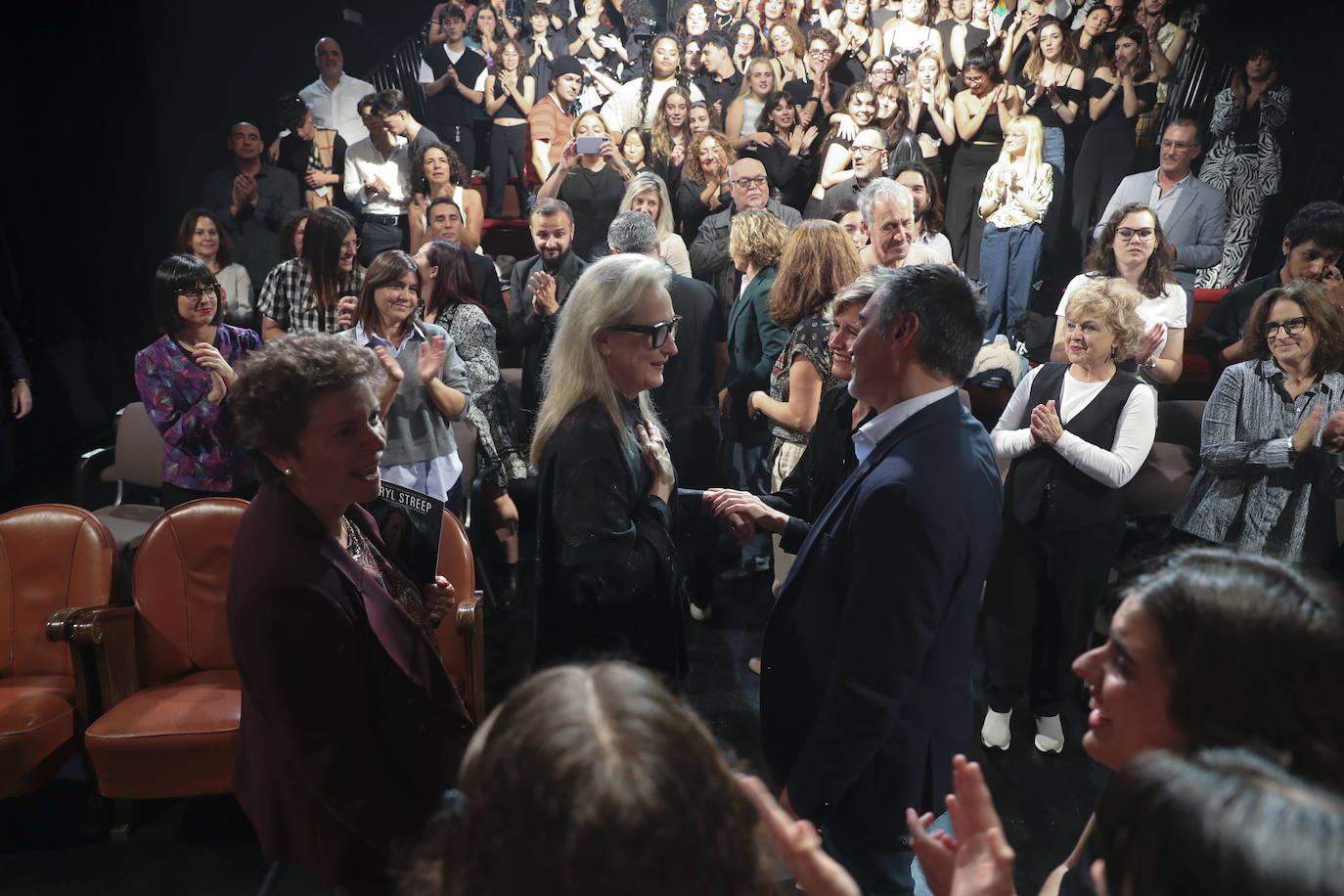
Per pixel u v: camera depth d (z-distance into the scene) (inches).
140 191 279.7
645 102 267.7
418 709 56.4
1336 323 103.7
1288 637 29.5
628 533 65.6
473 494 147.9
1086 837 37.4
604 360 68.2
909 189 190.2
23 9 231.5
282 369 51.8
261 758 58.5
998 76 246.8
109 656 97.1
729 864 24.0
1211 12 277.3
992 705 116.1
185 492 121.0
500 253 263.4
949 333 62.2
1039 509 107.7
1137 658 32.6
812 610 65.9
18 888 91.7
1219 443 110.6
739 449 177.5
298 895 91.3
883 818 65.5
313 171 252.5
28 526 104.3
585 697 24.9
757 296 147.6
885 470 61.3
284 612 51.0
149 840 99.0
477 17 296.4
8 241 226.7
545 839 22.5
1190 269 198.8
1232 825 19.9
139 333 279.4
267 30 324.5
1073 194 256.2
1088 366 108.0
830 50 261.9
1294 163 268.2
